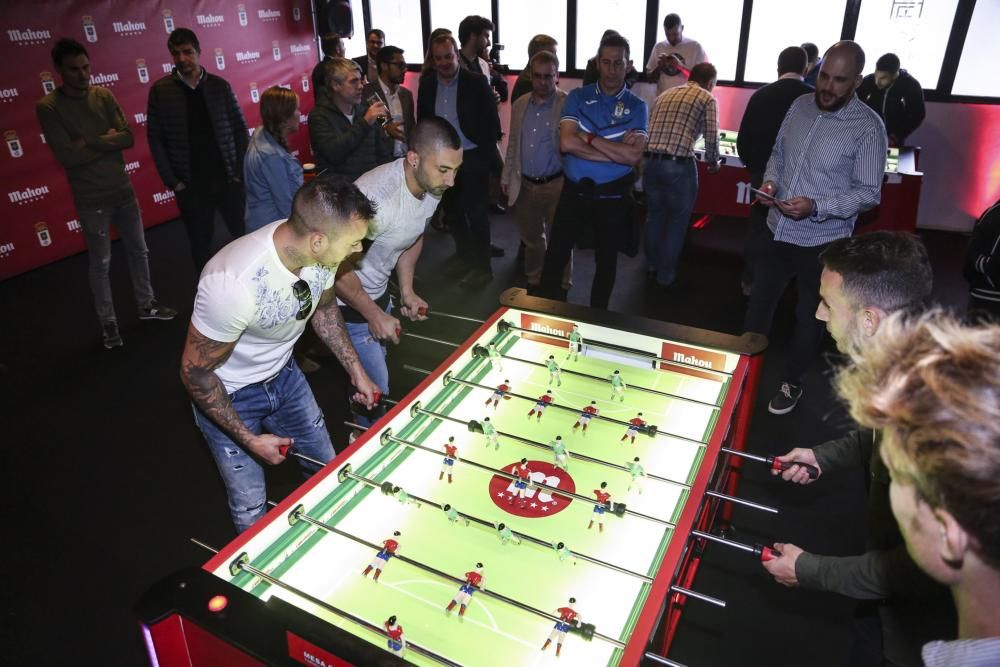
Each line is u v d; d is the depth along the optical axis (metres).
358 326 3.04
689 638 2.59
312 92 8.76
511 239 6.50
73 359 4.58
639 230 6.65
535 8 7.57
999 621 0.85
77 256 6.38
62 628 2.66
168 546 3.05
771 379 4.23
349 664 1.26
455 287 5.49
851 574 1.65
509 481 2.11
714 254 6.07
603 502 1.91
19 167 5.83
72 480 3.46
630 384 2.57
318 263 2.11
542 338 2.80
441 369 2.45
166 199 7.20
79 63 4.11
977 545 0.80
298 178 3.81
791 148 3.50
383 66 5.39
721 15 6.84
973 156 6.29
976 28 5.96
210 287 1.97
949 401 0.79
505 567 1.82
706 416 2.37
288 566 1.82
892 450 0.87
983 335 0.83
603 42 3.92
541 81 4.53
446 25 8.09
